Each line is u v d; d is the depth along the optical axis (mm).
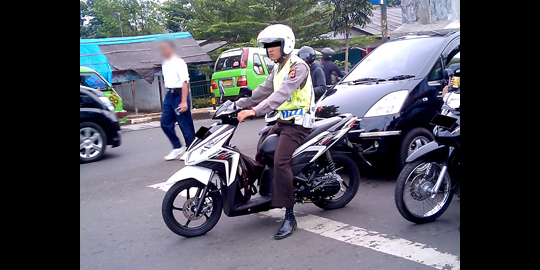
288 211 4363
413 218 4312
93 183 6695
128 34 28688
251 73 14648
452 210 4695
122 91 18969
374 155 5625
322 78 7711
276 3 21250
